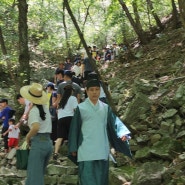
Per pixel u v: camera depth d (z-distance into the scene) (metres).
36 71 16.73
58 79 8.18
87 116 4.22
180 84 7.96
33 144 4.66
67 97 6.52
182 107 6.83
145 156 5.95
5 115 8.23
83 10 22.53
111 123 4.32
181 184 4.57
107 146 4.28
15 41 12.77
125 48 15.78
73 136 4.20
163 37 13.61
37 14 18.42
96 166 4.20
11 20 12.78
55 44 20.31
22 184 5.66
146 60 11.88
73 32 21.03
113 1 14.30
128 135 4.19
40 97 4.70
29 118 4.64
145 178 4.73
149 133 6.64
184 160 5.26
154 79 9.62
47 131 4.73
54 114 7.38
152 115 7.19
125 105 8.50
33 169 4.59
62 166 5.98
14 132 7.64
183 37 12.15
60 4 19.72
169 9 19.08
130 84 10.16
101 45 24.05
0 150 8.40
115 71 12.84
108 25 16.70
